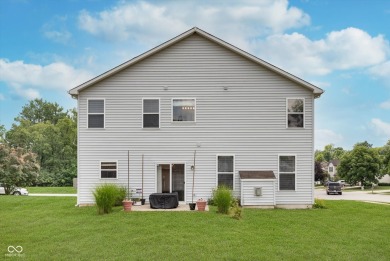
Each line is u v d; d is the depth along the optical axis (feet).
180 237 34.50
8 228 38.40
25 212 49.52
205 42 58.23
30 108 252.62
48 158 177.78
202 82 57.88
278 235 36.47
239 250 30.53
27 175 99.86
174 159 57.36
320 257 29.19
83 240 33.24
